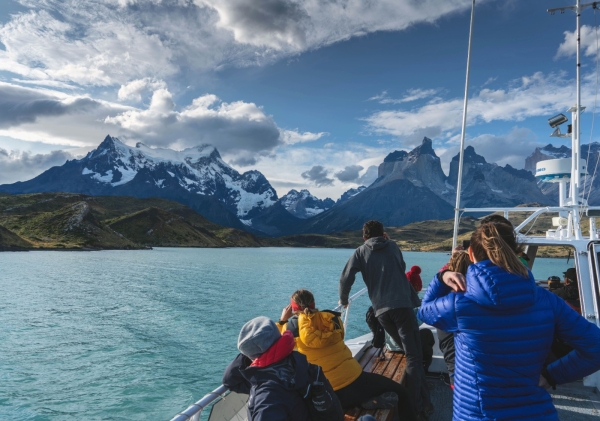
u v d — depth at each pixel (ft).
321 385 12.47
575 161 27.12
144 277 260.62
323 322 17.48
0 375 73.36
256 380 12.25
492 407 9.87
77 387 68.18
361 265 20.72
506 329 9.85
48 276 255.09
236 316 127.75
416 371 19.24
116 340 97.09
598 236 25.09
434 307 11.16
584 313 22.17
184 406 61.36
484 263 10.41
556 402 21.47
